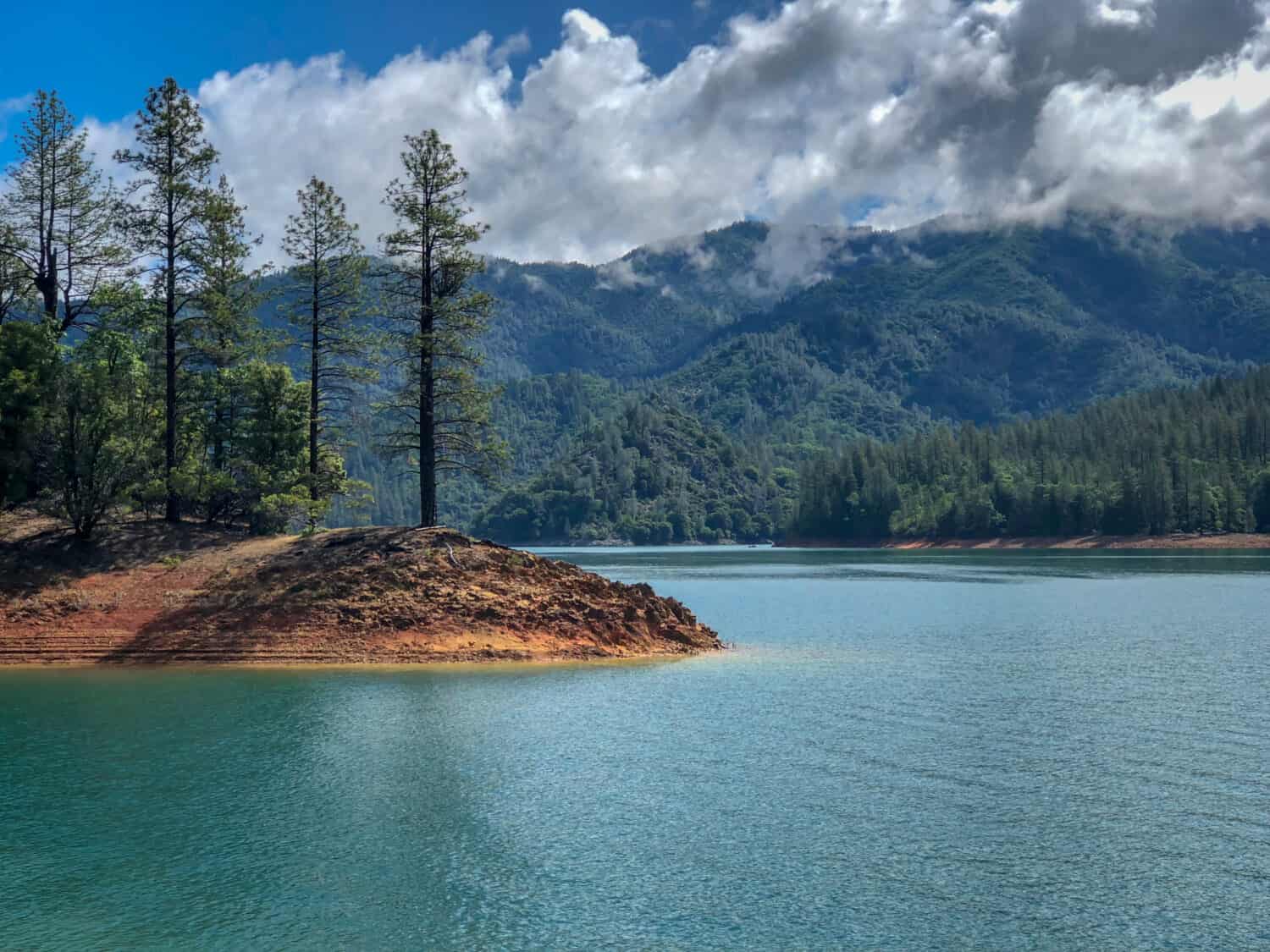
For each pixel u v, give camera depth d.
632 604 49.22
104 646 43.88
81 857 19.50
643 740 28.47
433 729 30.00
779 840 20.17
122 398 54.47
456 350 54.88
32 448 51.44
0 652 43.12
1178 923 16.38
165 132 54.94
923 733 29.34
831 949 15.62
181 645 44.00
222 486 54.62
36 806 22.55
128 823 21.42
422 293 54.97
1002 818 21.41
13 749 27.56
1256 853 19.38
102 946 15.81
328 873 18.67
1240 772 24.95
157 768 25.58
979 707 33.28
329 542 51.19
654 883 18.16
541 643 45.56
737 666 43.19
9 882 18.34
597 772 25.09
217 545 52.25
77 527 51.09
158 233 54.84
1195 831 20.58
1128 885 17.88
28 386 51.94
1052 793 23.16
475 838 20.45
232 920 16.75
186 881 18.33
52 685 38.09
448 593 47.53
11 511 53.81
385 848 19.91
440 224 54.38
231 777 24.75
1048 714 32.06
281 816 21.81
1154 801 22.53
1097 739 28.52
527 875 18.53
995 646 50.69
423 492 54.44
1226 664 43.62
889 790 23.44
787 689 36.97
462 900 17.47
